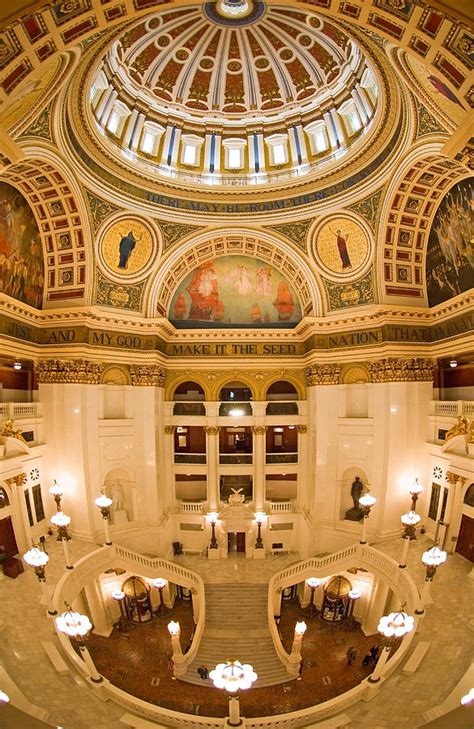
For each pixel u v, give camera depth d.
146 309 24.30
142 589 22.50
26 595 16.02
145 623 22.16
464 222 18.39
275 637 19.77
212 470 26.45
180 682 17.97
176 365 26.70
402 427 21.84
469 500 18.67
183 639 20.84
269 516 26.28
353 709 11.66
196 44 20.97
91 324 22.09
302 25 19.67
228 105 23.14
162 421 25.89
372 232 21.72
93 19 8.96
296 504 26.67
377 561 19.14
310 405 25.66
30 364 22.03
